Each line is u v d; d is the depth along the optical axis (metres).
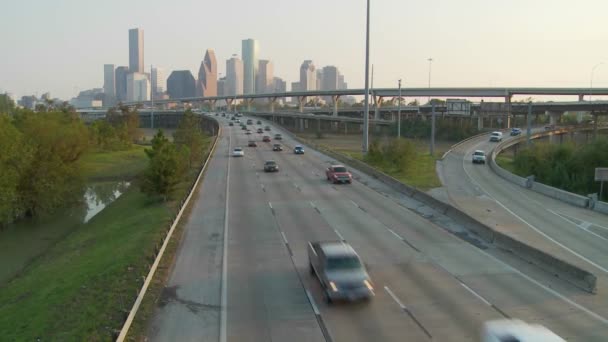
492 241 26.95
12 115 83.81
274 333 15.70
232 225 30.64
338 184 48.00
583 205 41.59
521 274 21.61
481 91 164.50
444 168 65.31
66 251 33.44
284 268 22.16
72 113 113.25
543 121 166.25
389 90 183.25
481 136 108.38
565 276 20.98
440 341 15.01
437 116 143.12
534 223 34.59
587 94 154.00
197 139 69.75
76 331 16.97
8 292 25.95
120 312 17.98
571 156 61.59
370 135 163.25
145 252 25.31
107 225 38.78
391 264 22.81
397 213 34.56
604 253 26.78
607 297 19.00
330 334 15.56
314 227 30.12
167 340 15.40
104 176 74.81
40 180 48.09
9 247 37.56
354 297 17.75
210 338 15.46
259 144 95.62
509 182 55.53
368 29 66.12
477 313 17.22
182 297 18.84
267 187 45.88
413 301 18.27
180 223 31.25
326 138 154.38
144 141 135.88
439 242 26.88
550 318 16.92
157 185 41.72
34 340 17.28
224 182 49.00
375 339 15.18
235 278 20.89
